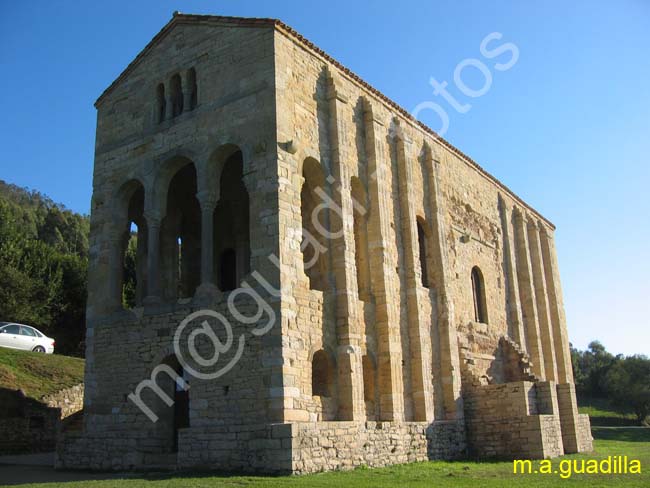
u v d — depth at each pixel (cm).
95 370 2722
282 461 1992
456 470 2277
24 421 3136
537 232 4828
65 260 6016
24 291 5462
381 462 2402
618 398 8538
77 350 5781
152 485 1788
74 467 2623
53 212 10088
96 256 2892
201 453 2230
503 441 3047
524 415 3009
